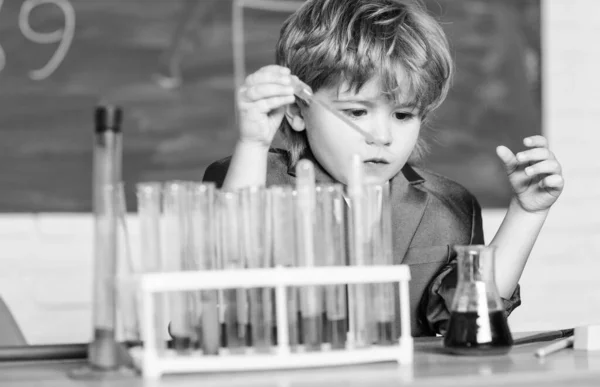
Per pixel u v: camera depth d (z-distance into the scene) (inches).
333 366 44.3
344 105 62.6
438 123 128.2
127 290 45.4
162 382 40.3
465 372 41.6
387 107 62.9
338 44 62.9
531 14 132.6
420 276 68.4
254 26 123.0
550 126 133.4
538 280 133.0
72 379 42.1
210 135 121.7
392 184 71.0
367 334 45.4
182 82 121.0
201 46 121.4
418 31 66.3
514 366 43.6
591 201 134.9
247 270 43.4
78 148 117.3
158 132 120.1
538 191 61.7
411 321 67.3
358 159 46.4
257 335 44.1
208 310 43.6
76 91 117.3
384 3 67.9
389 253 46.3
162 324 43.3
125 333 46.1
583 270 134.6
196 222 44.2
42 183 116.1
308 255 44.8
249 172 58.9
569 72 134.4
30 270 115.4
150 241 43.7
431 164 127.9
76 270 117.0
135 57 119.5
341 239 45.9
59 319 116.4
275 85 57.5
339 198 45.8
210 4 121.6
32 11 116.0
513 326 132.0
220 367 42.8
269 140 59.6
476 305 47.8
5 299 114.3
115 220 43.3
